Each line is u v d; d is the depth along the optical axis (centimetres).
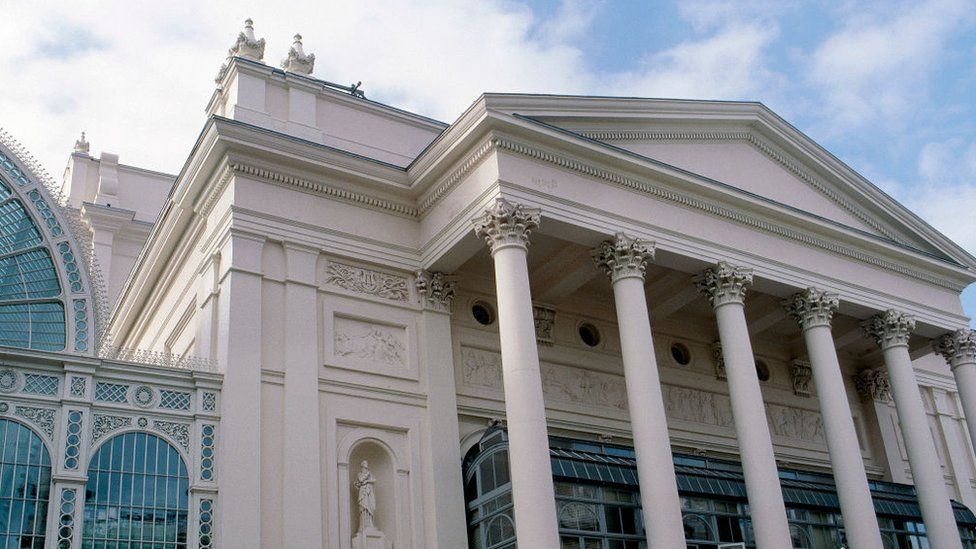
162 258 3325
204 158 2819
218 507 2427
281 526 2459
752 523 2794
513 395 2503
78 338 2498
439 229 2939
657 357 3575
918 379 4575
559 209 2791
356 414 2706
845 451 3088
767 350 3969
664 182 3048
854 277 3491
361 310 2848
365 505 2622
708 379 3666
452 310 3067
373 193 2991
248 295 2662
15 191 2547
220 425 2514
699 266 3098
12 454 2258
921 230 3806
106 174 4775
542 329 3272
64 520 2253
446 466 2759
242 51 3141
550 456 2680
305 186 2884
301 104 3059
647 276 3381
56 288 2533
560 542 2556
